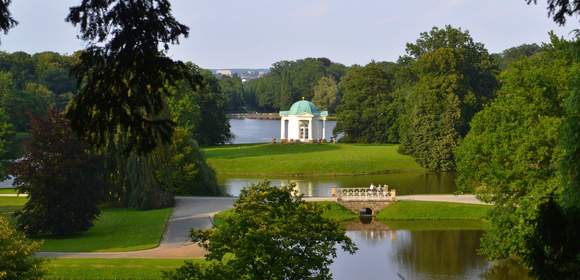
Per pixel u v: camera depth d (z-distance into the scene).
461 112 110.69
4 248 33.38
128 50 13.33
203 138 131.38
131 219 61.75
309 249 28.58
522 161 47.06
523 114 48.22
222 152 120.75
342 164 108.56
